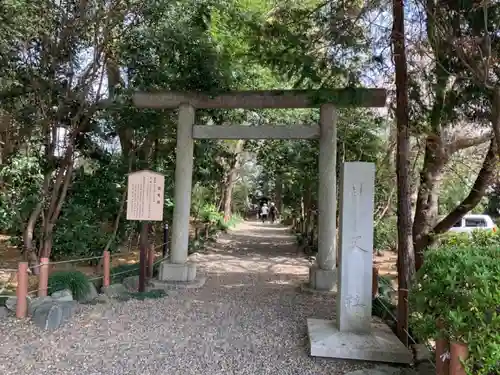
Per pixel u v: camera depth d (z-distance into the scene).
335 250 6.66
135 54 6.98
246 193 30.34
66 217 7.43
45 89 6.65
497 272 2.32
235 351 3.86
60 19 6.47
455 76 4.58
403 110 4.09
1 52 6.35
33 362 3.54
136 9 6.66
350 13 4.96
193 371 3.40
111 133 7.85
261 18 6.08
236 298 6.00
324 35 4.91
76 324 4.55
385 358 3.54
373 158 9.59
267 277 7.91
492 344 2.16
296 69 4.97
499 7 3.92
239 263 9.58
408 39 4.34
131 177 6.10
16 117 7.05
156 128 8.00
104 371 3.37
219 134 6.80
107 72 7.72
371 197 3.96
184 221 6.86
